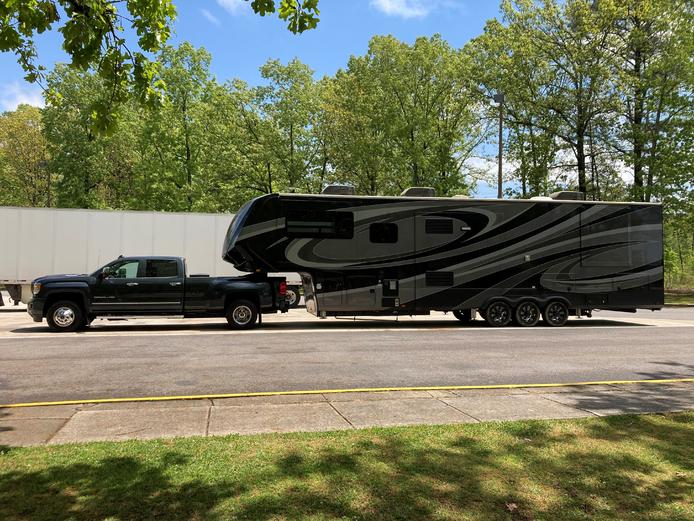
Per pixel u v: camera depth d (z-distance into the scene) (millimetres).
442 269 15367
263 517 3109
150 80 4793
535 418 5410
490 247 15609
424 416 5496
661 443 4559
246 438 4621
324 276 14867
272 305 14461
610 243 16203
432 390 6781
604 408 5859
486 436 4719
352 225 15055
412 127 31703
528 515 3205
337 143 33250
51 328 13789
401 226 15266
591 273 16031
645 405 6008
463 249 15484
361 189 34094
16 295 20766
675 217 28984
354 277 14969
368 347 10922
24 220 20422
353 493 3473
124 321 16703
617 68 28766
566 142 30703
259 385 7152
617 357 9789
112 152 38031
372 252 15094
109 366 8523
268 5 4340
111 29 4445
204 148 33500
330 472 3832
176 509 3197
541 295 15734
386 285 15102
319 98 35312
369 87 32438
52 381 7352
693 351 10617
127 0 4457
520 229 15781
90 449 4285
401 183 32844
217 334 13117
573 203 16094
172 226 21359
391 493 3484
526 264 15742
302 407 5863
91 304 13398
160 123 31953
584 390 6820
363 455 4199
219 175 34125
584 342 11977
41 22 4234
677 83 28250
